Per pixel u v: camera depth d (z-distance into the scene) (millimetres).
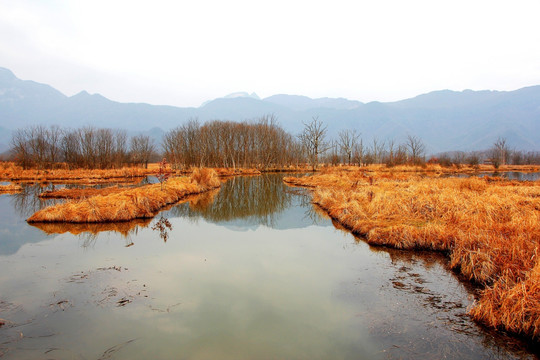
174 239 13508
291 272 9688
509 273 7508
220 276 9336
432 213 14156
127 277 9117
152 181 41562
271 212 20625
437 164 62469
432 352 5613
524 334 5941
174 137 69688
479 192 18875
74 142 60594
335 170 48188
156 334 6234
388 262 10453
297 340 6090
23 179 42000
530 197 16031
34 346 5715
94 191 27266
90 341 5938
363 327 6523
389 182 27031
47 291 8047
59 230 14648
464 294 7957
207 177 35031
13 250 11617
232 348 5816
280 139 72250
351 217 15523
